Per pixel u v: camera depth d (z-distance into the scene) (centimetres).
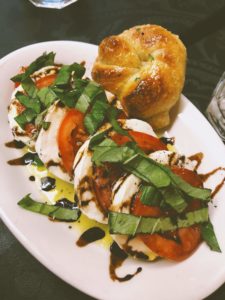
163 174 22
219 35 32
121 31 32
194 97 29
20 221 23
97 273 22
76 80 25
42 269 23
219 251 22
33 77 27
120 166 22
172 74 26
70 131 24
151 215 22
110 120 24
